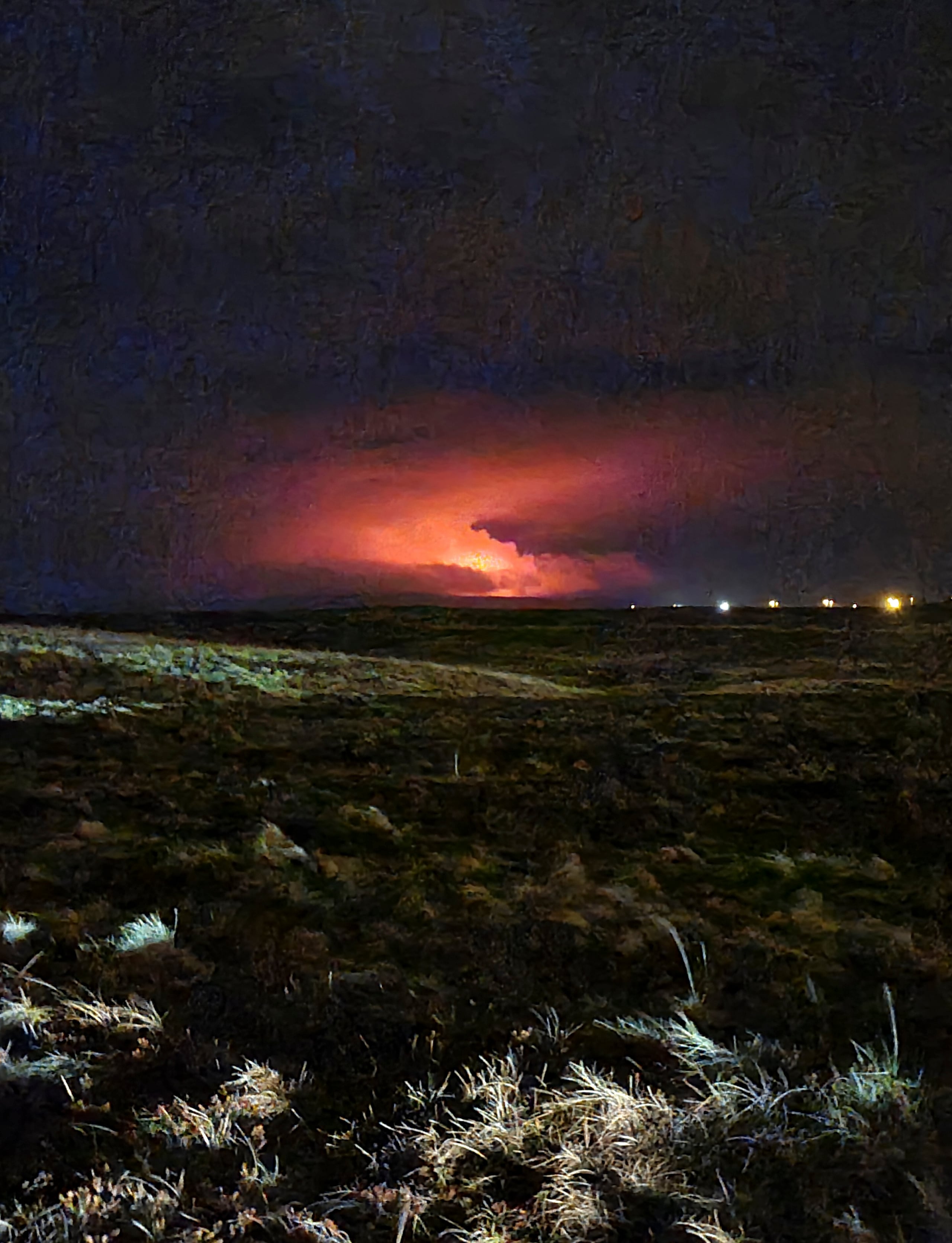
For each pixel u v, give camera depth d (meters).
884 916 5.70
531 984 4.79
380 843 6.78
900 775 8.41
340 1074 4.06
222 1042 4.22
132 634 18.33
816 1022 4.46
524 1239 3.19
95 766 8.32
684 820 7.36
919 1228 3.24
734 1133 3.64
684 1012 4.56
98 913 5.43
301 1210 3.29
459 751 9.30
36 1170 3.43
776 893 6.06
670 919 5.60
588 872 6.30
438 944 5.24
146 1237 3.15
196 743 9.30
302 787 7.94
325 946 5.16
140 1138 3.62
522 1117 3.74
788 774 8.63
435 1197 3.37
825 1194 3.37
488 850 6.71
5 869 5.88
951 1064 4.11
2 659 13.63
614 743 9.76
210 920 5.40
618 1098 3.73
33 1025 4.31
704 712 11.33
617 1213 3.27
